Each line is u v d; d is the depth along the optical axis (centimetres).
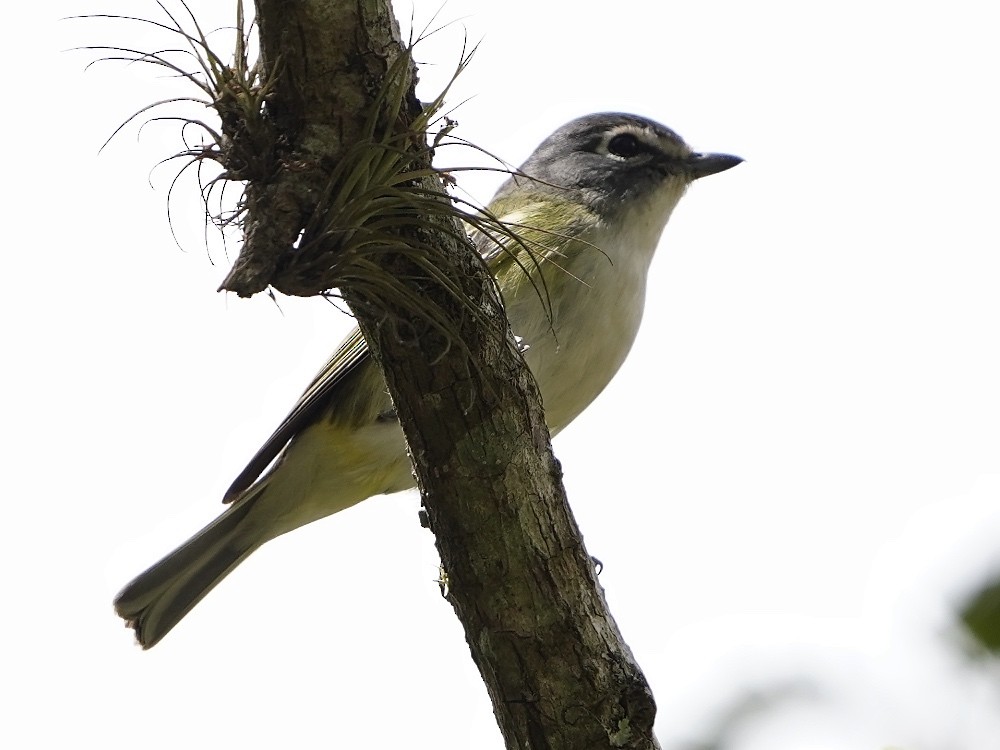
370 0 552
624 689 658
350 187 551
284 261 554
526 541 650
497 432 635
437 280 586
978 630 590
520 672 661
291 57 551
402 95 557
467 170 585
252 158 556
